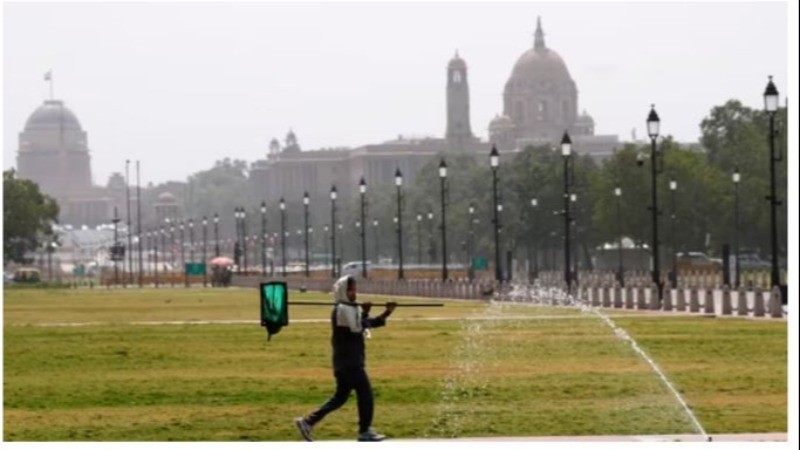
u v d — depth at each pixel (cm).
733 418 3369
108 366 4950
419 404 3716
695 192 18975
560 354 5153
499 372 4525
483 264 19200
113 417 3538
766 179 19138
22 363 5097
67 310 10119
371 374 4491
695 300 8231
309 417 3022
